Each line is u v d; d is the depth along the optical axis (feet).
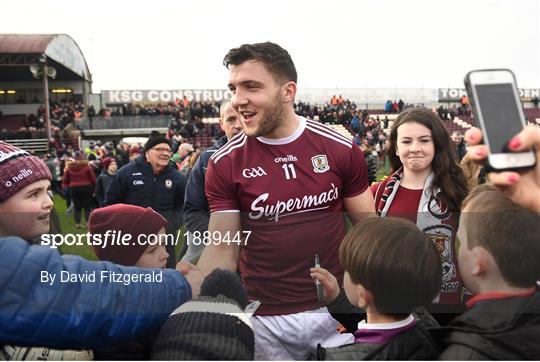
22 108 91.91
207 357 2.86
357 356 3.26
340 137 4.54
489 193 3.44
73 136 70.95
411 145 5.26
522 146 2.54
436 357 3.30
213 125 70.44
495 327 3.20
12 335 3.01
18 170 3.49
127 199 9.98
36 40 64.13
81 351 3.34
